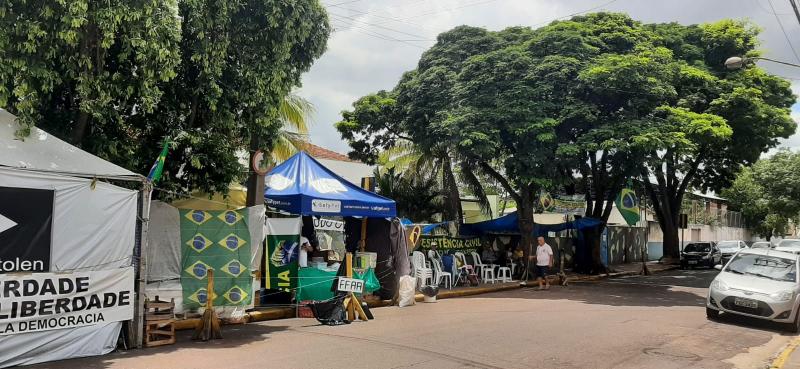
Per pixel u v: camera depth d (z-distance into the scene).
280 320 12.07
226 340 9.70
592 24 22.64
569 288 20.84
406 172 27.83
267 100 11.11
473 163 22.66
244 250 10.94
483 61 19.72
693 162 31.17
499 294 18.61
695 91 22.00
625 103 19.42
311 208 12.99
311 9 11.12
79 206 8.38
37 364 7.80
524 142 18.80
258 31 10.90
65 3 8.28
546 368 8.12
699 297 18.23
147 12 8.93
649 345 10.05
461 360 8.40
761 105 22.91
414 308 14.47
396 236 15.22
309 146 20.77
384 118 25.38
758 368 8.82
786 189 51.31
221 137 11.21
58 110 10.07
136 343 8.93
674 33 24.42
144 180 9.16
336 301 11.76
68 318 8.13
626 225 37.03
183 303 10.27
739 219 58.09
